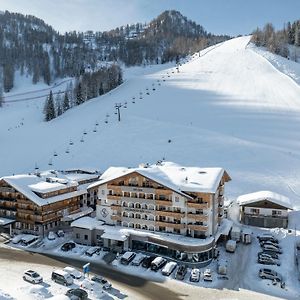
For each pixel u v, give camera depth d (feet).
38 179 282.36
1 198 269.85
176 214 229.25
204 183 228.63
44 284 188.03
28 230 261.85
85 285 182.80
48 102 630.33
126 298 175.42
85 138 489.26
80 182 310.24
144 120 524.93
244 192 319.88
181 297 177.58
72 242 241.96
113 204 248.93
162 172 249.75
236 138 445.37
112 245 234.79
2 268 207.51
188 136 455.22
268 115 525.75
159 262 209.77
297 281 195.21
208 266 213.46
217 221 244.83
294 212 278.87
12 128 592.60
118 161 408.26
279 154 395.34
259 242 243.81
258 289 187.21
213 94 648.38
